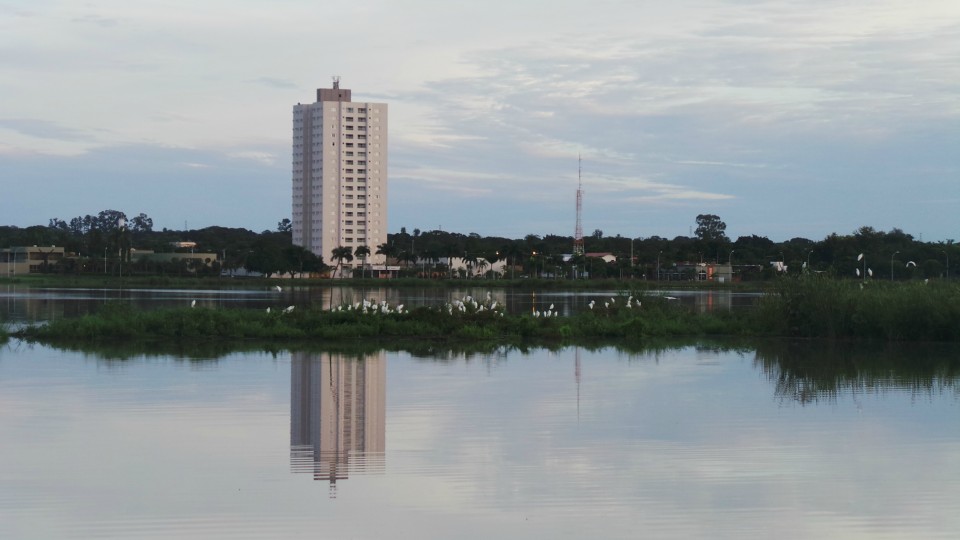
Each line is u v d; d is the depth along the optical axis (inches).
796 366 1694.1
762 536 725.9
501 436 1045.2
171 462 924.6
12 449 973.8
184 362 1684.3
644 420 1142.3
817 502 805.2
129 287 6820.9
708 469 908.0
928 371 1616.6
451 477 878.4
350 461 932.6
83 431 1061.8
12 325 2418.8
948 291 2214.6
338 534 724.7
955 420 1145.4
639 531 734.5
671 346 2082.9
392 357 1800.0
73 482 855.7
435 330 2209.6
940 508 789.9
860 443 1015.6
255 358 1760.6
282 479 868.6
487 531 733.3
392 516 765.9
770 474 892.0
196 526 739.4
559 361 1758.1
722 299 4830.2
